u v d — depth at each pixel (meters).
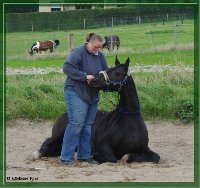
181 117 13.91
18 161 10.52
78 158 10.27
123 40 36.88
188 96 14.59
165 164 9.92
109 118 10.29
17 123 14.27
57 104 14.68
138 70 19.38
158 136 12.98
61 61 27.22
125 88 9.92
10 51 34.69
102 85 9.72
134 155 10.12
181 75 16.25
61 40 39.19
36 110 14.55
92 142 10.39
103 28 44.44
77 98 9.79
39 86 15.63
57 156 10.90
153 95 14.93
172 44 28.38
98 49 9.85
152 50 27.48
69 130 9.89
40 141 12.78
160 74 16.72
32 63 26.30
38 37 41.88
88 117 10.09
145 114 14.27
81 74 9.66
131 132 9.95
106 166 9.66
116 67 9.82
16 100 14.80
